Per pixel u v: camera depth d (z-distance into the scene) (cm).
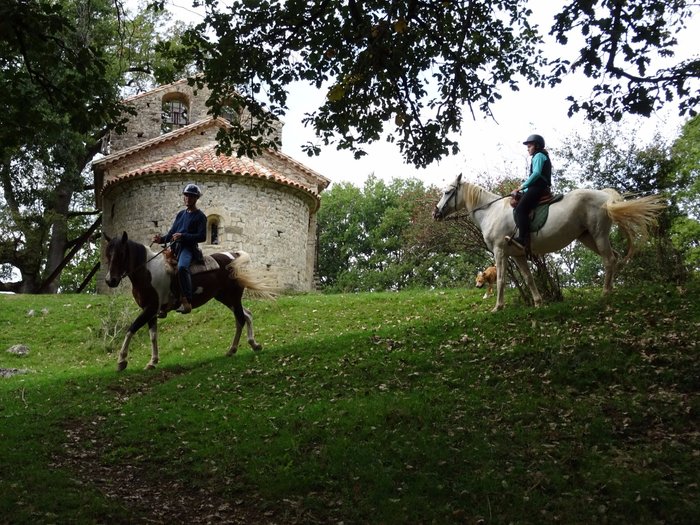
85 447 856
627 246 1356
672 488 650
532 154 1243
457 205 1370
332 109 1239
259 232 2714
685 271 1355
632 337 1031
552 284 1350
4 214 3184
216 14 1102
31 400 1073
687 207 3206
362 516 654
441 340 1183
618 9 1027
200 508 693
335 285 5866
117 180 2708
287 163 3098
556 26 1082
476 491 677
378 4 1112
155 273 1223
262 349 1334
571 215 1184
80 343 1881
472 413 852
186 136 3053
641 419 790
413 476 714
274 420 897
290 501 686
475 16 1202
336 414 887
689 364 915
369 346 1214
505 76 1273
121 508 674
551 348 1027
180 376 1180
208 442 845
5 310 2206
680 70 1081
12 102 999
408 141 1323
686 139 3105
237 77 1152
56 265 3594
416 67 1242
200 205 2652
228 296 1320
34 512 641
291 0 1073
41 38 947
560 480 679
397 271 5259
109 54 2738
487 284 1855
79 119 1041
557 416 823
